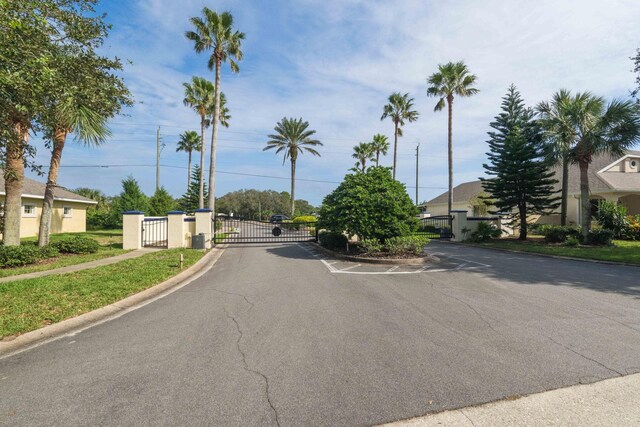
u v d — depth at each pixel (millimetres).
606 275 9008
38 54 5219
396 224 11969
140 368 3631
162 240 17672
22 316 5176
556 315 5438
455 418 2725
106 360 3842
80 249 12688
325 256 12938
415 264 10953
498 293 6969
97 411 2838
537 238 20000
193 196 46500
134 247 14734
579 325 4945
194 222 16016
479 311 5672
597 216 19281
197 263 10906
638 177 23172
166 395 3084
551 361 3738
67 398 3049
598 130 14914
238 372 3518
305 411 2820
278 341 4359
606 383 3260
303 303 6199
